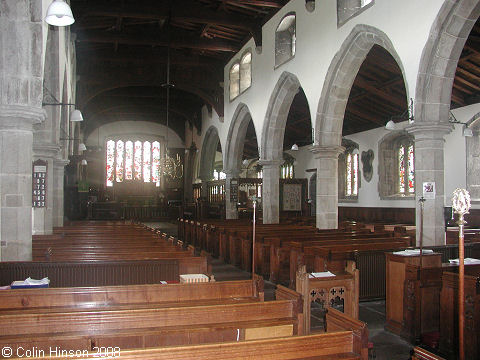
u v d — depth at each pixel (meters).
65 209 24.16
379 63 16.53
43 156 12.01
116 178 35.84
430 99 10.14
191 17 18.41
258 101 19.98
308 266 10.17
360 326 3.64
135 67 24.64
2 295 4.81
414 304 6.96
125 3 17.47
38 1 8.09
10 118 7.90
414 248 8.65
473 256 9.41
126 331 4.13
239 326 4.44
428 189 9.88
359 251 9.31
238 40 22.30
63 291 4.98
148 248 9.50
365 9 12.33
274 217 19.27
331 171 14.59
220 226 16.89
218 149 36.69
